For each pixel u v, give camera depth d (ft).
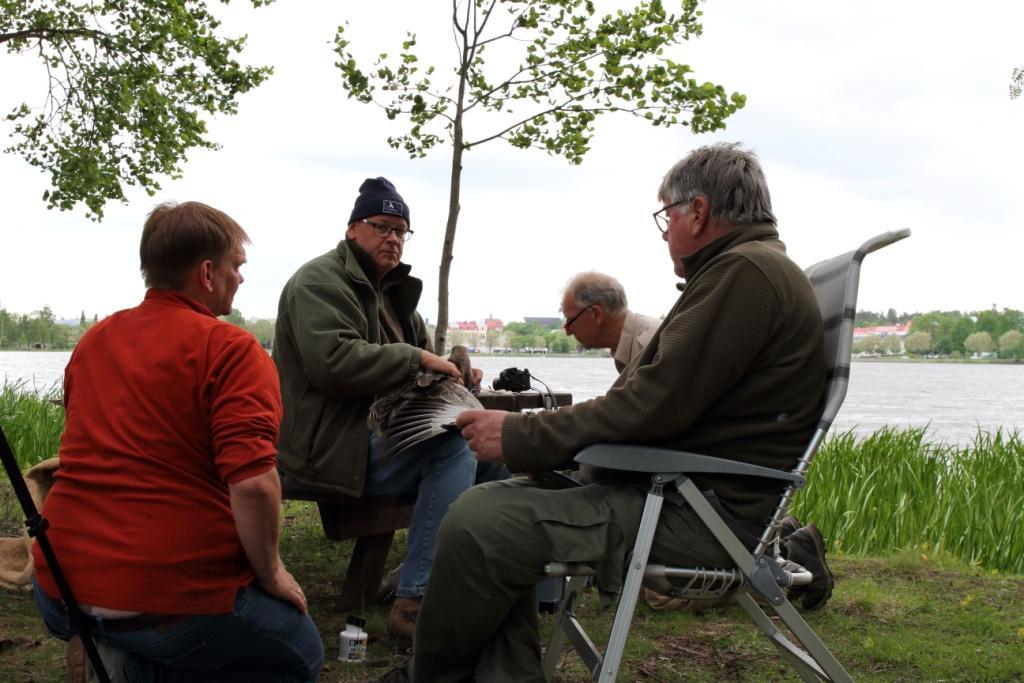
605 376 156.87
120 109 34.12
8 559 13.76
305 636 7.69
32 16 34.30
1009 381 289.94
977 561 18.74
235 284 7.77
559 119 18.54
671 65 17.81
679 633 12.26
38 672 10.47
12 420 26.48
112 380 7.14
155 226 7.48
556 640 9.18
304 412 11.78
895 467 24.03
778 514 7.80
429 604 8.07
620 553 7.78
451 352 13.19
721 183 8.37
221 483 7.18
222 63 34.50
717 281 7.86
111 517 6.89
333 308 11.66
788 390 7.91
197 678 7.50
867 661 11.40
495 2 18.42
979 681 10.75
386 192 12.64
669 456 7.66
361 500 12.51
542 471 8.26
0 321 130.11
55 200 35.32
